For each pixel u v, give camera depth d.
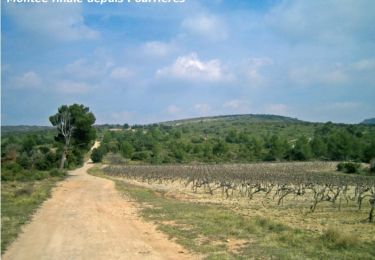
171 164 107.56
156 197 36.78
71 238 15.82
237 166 94.06
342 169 81.75
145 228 18.44
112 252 13.40
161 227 18.48
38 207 25.95
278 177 64.19
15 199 28.69
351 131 148.88
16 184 44.78
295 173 74.56
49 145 107.12
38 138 120.62
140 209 25.84
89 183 54.16
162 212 24.16
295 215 25.56
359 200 28.91
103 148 131.75
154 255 13.01
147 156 126.38
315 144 116.50
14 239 15.51
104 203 29.58
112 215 22.84
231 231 17.17
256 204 33.16
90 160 132.62
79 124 72.50
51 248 14.00
